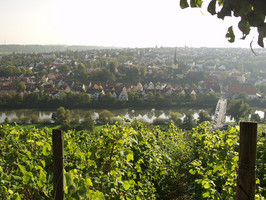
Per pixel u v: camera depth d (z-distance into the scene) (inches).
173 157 543.8
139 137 185.0
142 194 256.1
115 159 168.2
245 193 86.1
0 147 217.9
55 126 1929.1
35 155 208.4
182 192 418.9
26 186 175.6
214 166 184.4
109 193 172.2
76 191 128.0
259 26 62.0
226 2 63.0
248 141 84.8
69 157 224.8
